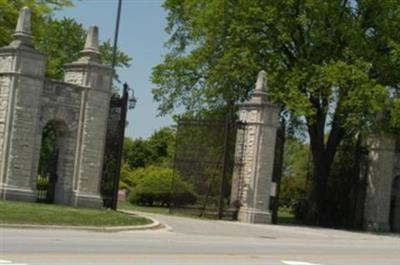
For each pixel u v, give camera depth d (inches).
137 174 2701.8
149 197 2050.9
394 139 1727.4
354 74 1510.8
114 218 1076.5
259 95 1530.5
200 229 1165.7
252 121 1518.2
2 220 896.3
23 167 1236.5
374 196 1712.6
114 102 1406.3
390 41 1606.8
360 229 1713.8
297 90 1547.7
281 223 1611.7
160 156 3580.2
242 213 1494.8
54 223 945.5
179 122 1576.0
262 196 1503.4
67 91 1296.8
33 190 1253.1
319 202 1770.4
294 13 1643.7
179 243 836.0
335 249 963.3
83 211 1151.0
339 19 1619.1
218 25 1663.4
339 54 1651.1
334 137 1776.6
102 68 1338.6
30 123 1240.2
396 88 1681.8
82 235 856.9
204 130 1545.3
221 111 1726.1
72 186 1302.9
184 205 1552.7
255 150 1503.4
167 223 1199.6
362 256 866.1
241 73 1621.6
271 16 1606.8
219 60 1642.5
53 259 563.5
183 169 1561.3
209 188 1525.6
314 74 1566.2
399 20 1651.1
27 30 1249.4
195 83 1823.3
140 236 919.7
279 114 1614.2
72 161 1306.6
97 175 1331.2
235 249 816.3
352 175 1780.3
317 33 1630.2
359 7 1670.8
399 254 962.7
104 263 561.6
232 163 1521.9
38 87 1247.5
